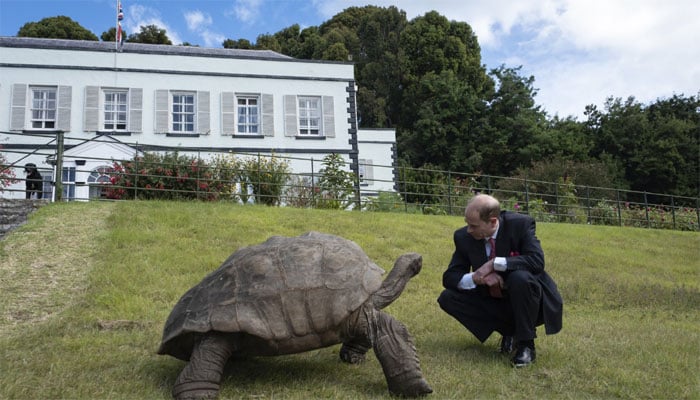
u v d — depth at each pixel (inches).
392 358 154.8
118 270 317.7
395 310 273.3
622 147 1796.3
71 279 309.0
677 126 1786.4
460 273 205.3
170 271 325.4
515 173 1517.0
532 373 182.1
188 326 147.6
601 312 302.0
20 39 1077.1
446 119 1823.3
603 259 489.1
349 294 156.6
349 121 1060.5
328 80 1061.8
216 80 1014.4
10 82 924.6
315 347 156.2
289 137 1029.8
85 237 388.8
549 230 607.5
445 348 210.4
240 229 434.3
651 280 426.3
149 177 576.7
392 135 1209.4
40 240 376.8
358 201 664.4
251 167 665.0
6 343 201.9
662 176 1716.3
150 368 176.7
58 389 155.7
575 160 1700.3
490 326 203.0
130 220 430.9
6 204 475.2
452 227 537.6
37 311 259.0
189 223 438.9
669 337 236.8
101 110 959.6
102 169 786.2
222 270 162.4
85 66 956.6
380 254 405.4
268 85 1035.9
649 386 172.4
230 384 162.6
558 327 193.6
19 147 908.6
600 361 195.3
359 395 156.7
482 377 175.0
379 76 2224.4
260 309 149.3
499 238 198.8
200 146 991.0
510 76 1801.2
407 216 566.9
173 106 1002.7
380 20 2561.5
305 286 154.7
